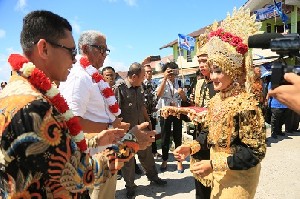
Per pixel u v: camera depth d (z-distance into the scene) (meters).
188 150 2.68
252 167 2.16
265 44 1.27
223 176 2.29
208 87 3.48
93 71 2.88
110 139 2.13
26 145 1.28
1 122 1.33
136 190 4.92
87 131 2.74
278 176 5.18
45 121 1.33
